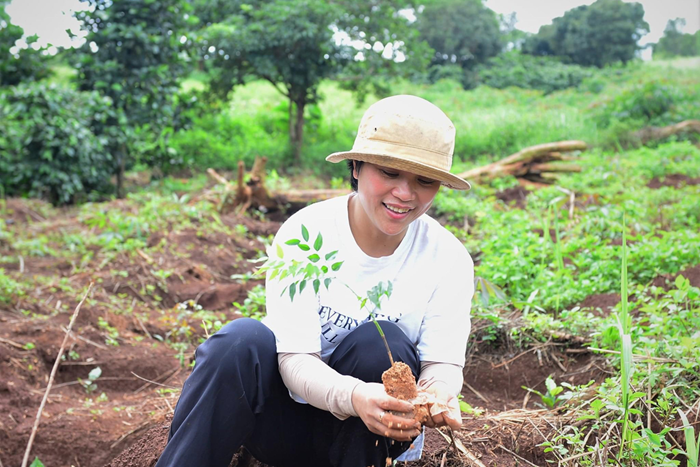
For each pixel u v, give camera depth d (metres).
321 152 11.68
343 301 2.02
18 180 8.90
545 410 2.71
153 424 2.86
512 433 2.53
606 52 23.66
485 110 14.42
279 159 11.53
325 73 11.40
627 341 2.19
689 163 8.74
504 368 3.34
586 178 7.91
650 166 8.47
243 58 11.33
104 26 9.64
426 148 1.81
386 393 1.74
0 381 3.20
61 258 5.75
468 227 6.57
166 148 10.28
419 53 12.06
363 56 11.64
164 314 4.47
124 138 9.42
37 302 4.32
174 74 10.09
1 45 9.95
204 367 1.89
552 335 3.34
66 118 8.88
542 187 8.22
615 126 11.41
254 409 1.95
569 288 3.96
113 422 3.00
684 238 4.38
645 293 3.83
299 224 2.03
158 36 9.68
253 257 6.12
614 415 2.44
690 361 2.53
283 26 10.73
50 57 10.30
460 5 21.73
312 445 2.08
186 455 1.84
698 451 2.14
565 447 2.40
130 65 9.79
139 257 5.50
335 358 1.99
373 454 1.93
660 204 6.54
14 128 8.98
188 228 6.38
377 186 1.84
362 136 1.87
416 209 1.88
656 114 12.60
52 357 3.62
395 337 1.96
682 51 23.84
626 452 2.19
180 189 9.69
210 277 5.41
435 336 2.09
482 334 3.50
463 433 2.56
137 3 9.62
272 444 2.06
